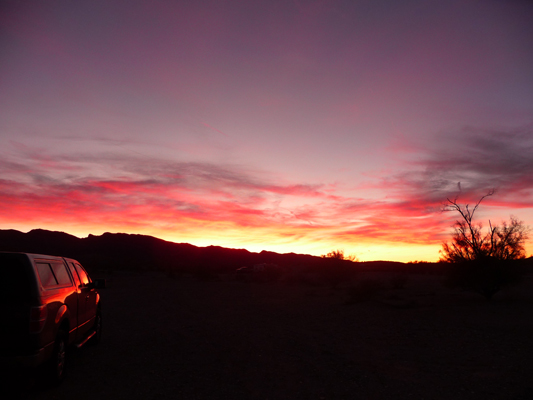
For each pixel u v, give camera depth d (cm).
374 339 1091
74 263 909
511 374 704
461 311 1597
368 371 765
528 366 750
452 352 905
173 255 12625
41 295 621
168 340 1102
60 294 712
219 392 648
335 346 1008
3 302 596
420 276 5112
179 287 3331
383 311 1678
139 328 1306
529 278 3369
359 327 1297
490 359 821
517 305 1761
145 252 12419
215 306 1955
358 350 958
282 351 957
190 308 1869
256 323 1408
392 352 929
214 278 4734
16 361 575
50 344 632
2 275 617
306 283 3734
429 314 1539
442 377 708
